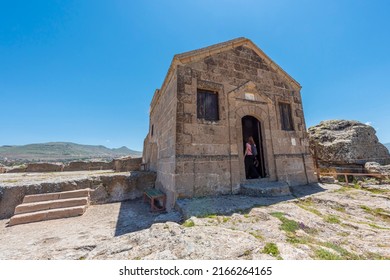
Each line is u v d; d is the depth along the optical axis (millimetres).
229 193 5859
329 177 8133
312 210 4406
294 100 8328
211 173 5750
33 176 8766
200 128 5910
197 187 5477
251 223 3518
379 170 8562
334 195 5641
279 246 2471
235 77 6996
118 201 7266
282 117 7957
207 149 5867
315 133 12484
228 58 7027
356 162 9867
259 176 7195
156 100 10203
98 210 6086
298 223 3475
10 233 4230
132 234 3092
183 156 5477
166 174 6422
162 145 7629
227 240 2645
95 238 3730
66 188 6578
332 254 2295
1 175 9633
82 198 6203
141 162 13766
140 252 2418
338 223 3582
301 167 7625
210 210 4297
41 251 3152
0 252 3133
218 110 6441
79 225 4711
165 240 2703
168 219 4293
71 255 2834
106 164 15375
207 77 6441
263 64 7805
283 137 7516
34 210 5477
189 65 6230
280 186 5945
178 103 5758
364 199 5145
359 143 10570
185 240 2605
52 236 3967
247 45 7617
